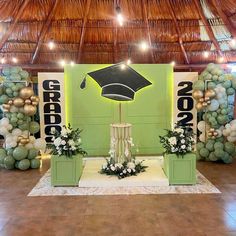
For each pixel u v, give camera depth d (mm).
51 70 8570
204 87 5570
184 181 4551
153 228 3223
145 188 4434
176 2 6387
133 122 6227
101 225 3305
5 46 7570
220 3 5934
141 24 7109
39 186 4562
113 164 4941
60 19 6828
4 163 5344
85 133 6207
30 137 5535
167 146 4699
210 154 5691
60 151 4504
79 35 7449
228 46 7469
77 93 6129
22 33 7129
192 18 6809
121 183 4527
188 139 4602
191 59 8414
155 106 6211
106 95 6105
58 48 7934
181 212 3617
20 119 5340
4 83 5266
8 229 3240
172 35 7512
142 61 8570
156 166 5301
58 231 3186
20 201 3996
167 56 8383
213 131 5598
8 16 6312
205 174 5066
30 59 8297
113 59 8438
